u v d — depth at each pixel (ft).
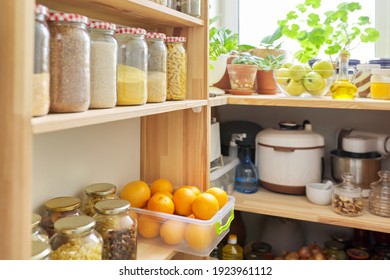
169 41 3.27
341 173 4.74
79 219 2.42
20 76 1.56
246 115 5.76
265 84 5.03
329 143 5.36
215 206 3.19
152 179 4.03
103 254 2.64
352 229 5.23
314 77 4.23
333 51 4.90
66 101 2.00
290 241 5.23
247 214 5.81
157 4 2.74
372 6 5.32
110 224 2.68
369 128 5.13
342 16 4.77
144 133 4.03
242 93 4.75
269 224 5.41
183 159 3.87
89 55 2.17
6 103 1.58
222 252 4.83
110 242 2.64
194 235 3.07
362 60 5.43
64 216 2.62
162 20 3.22
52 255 2.25
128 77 2.64
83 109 2.10
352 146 4.67
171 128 3.90
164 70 3.06
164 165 3.97
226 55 4.84
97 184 3.13
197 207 3.18
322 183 4.71
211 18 5.62
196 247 3.08
